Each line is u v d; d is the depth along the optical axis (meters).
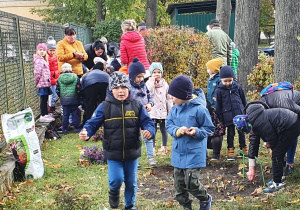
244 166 6.18
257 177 5.90
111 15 31.81
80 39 21.66
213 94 6.85
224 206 4.80
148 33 10.38
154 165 6.61
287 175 5.66
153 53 10.17
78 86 9.00
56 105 11.26
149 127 4.57
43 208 4.90
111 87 4.52
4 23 7.38
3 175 5.36
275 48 8.38
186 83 4.43
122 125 4.51
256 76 10.62
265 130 4.98
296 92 5.29
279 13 8.19
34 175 5.99
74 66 9.75
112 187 4.58
